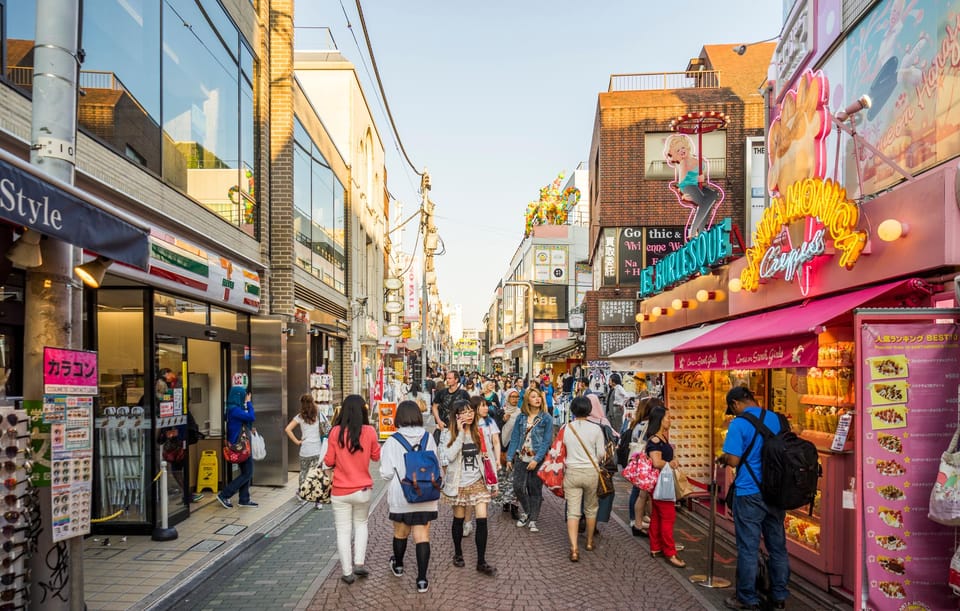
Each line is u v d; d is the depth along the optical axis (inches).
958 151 236.2
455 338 5497.1
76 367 177.2
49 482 169.9
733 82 973.2
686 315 419.2
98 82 265.1
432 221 946.1
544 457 314.3
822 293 251.6
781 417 215.8
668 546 264.1
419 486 225.8
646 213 900.0
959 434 166.4
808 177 257.3
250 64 479.2
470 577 245.9
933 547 179.6
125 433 311.9
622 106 904.9
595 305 902.4
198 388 421.4
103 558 269.9
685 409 355.9
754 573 209.0
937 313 182.9
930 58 255.9
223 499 373.1
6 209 132.3
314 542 301.4
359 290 922.7
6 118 202.7
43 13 167.6
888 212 211.6
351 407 245.6
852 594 213.8
